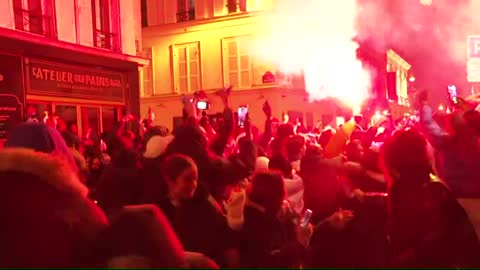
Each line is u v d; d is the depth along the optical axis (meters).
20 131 2.79
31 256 1.90
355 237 3.00
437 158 4.23
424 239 2.83
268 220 3.33
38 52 13.67
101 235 1.95
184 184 3.49
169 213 3.82
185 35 27.67
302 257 3.35
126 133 7.20
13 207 1.94
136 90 17.72
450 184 4.08
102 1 16.84
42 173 2.00
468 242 2.87
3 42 12.59
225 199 4.39
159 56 28.28
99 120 16.16
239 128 9.17
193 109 6.30
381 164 3.12
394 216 2.93
